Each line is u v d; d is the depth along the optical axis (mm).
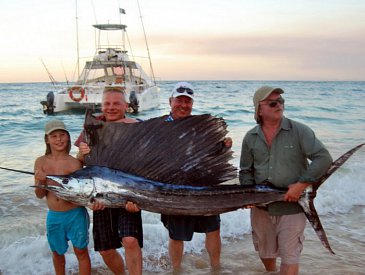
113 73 19234
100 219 3078
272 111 2820
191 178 2707
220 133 2689
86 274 3102
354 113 18484
